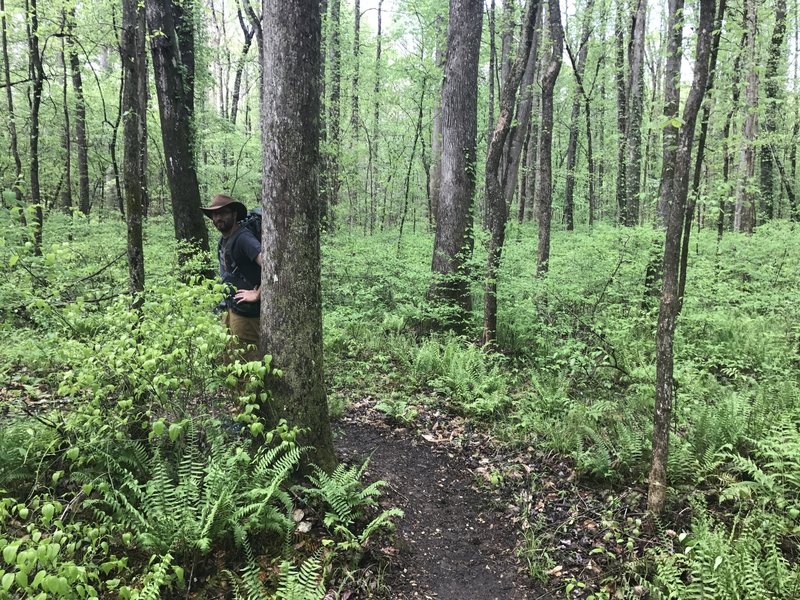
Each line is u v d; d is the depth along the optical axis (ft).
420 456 18.12
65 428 12.55
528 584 12.78
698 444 16.83
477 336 29.96
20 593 9.66
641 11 52.31
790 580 11.03
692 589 11.19
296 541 12.22
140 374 12.16
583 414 19.20
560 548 13.82
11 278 15.60
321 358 14.15
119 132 60.80
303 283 13.39
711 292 32.73
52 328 17.85
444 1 50.90
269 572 11.32
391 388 23.06
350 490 13.41
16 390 17.10
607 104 72.13
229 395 14.51
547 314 27.94
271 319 13.48
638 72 53.36
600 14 48.93
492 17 52.44
